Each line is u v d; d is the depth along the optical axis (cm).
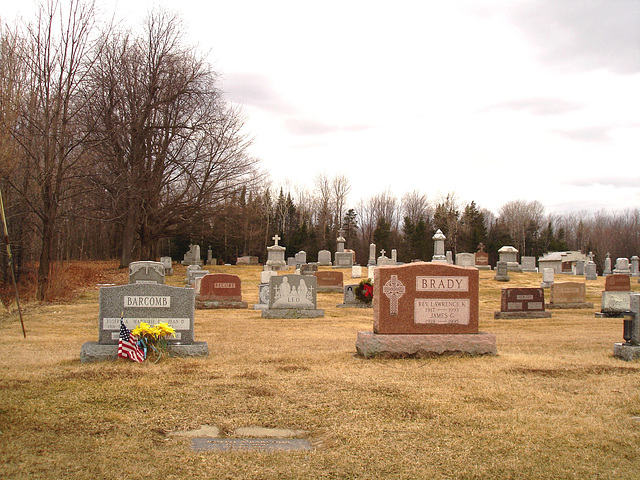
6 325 1670
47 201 2398
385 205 11056
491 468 532
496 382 852
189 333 1070
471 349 1072
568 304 2541
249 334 1534
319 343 1330
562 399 758
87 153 2969
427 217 10875
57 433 596
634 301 1093
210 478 501
